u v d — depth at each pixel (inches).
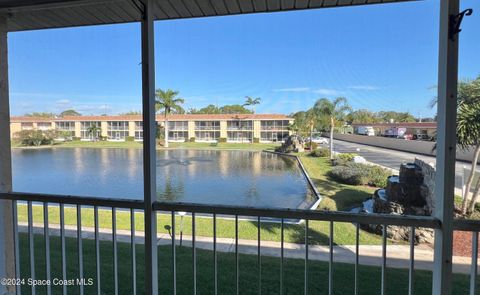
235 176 610.9
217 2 72.0
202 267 127.3
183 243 170.1
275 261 138.6
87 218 236.7
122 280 112.7
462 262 143.4
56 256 138.1
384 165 570.9
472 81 214.1
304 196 419.2
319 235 191.5
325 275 122.0
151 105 64.4
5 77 80.7
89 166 774.5
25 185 550.6
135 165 794.2
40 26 86.5
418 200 202.1
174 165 792.9
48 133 1435.8
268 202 392.5
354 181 430.9
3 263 77.7
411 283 58.2
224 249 159.3
